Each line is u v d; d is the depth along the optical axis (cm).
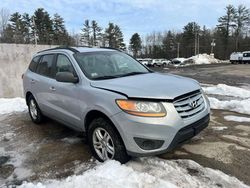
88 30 8569
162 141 338
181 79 427
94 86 398
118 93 360
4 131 584
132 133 339
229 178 343
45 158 435
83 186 319
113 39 8788
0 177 385
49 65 534
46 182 358
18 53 963
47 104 526
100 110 373
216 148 436
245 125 554
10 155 457
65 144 489
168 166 371
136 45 10075
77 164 404
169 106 341
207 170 363
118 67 474
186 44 9262
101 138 393
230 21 8375
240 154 413
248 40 8394
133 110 339
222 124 562
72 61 455
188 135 358
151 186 317
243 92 996
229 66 3741
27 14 6575
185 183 329
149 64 5306
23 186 346
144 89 357
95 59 469
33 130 578
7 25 4800
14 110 757
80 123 431
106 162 368
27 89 610
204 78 1970
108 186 313
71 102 439
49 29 6869
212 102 743
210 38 8931
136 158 388
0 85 932
